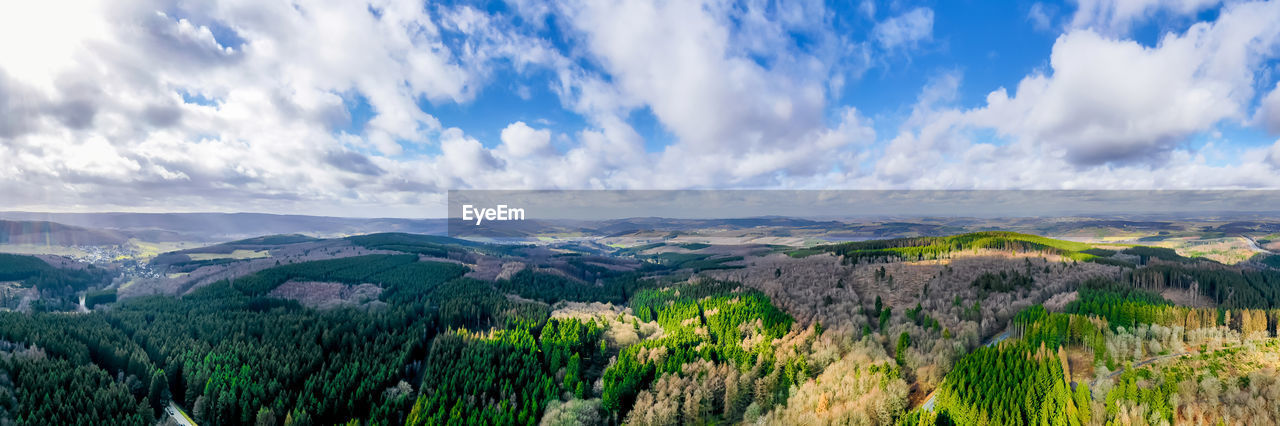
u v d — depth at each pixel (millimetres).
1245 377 132500
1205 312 168750
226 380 144250
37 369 136125
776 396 150375
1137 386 133500
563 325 189375
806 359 169500
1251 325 159250
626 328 199500
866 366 160125
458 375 147750
